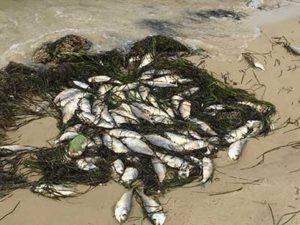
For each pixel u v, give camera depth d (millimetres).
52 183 2297
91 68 2998
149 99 2750
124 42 3297
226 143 2588
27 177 2330
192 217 2178
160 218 2145
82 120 2594
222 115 2742
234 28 3611
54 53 3109
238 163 2492
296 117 2828
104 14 3621
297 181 2369
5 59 3076
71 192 2268
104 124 2543
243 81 3064
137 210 2199
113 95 2750
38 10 3590
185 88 2863
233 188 2330
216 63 3182
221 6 3924
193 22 3646
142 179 2354
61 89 2889
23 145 2506
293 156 2541
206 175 2371
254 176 2402
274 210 2215
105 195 2270
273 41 3479
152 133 2551
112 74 2961
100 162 2402
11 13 3525
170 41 3250
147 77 2918
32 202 2215
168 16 3688
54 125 2648
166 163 2418
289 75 3154
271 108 2840
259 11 3902
